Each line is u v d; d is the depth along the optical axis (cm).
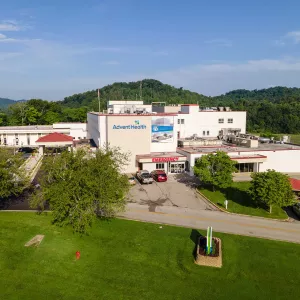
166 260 2634
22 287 2147
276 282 2411
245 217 3631
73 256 2591
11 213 3428
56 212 2930
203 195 4303
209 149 5784
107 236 2984
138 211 3684
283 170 5669
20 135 8388
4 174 3366
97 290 2186
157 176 4972
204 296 2203
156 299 2136
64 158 3039
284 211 3878
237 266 2602
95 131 6506
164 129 5781
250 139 6103
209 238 2661
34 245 2683
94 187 2866
